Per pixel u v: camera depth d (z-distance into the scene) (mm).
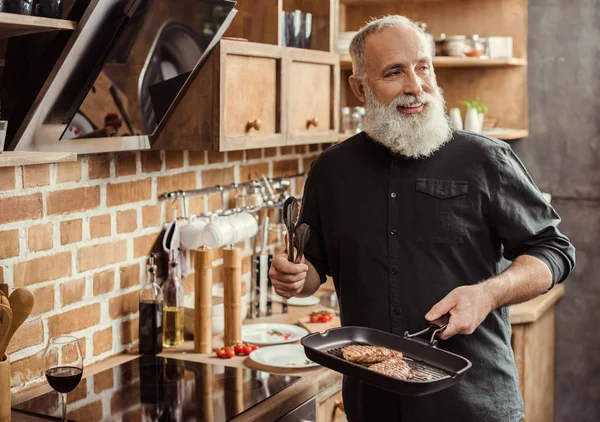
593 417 3693
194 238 2758
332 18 3031
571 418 3742
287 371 2340
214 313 2672
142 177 2602
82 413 1996
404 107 1980
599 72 3551
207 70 2404
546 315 3555
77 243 2352
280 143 2734
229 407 2035
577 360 3705
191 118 2445
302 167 3596
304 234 1927
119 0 1867
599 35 3531
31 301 1897
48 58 1881
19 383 2172
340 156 2146
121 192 2514
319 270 2209
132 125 2279
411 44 1982
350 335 1905
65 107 2002
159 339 2521
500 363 1986
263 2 2684
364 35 2068
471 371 1952
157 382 2236
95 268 2430
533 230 1971
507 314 2059
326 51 3045
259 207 3061
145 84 2193
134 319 2609
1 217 2090
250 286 3119
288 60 2730
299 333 2727
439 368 1742
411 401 1955
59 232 2283
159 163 2672
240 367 2381
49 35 1877
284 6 3102
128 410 2018
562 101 3629
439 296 1974
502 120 3734
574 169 3635
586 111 3590
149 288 2520
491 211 1996
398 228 2020
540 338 3455
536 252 1921
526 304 3311
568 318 3705
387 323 2004
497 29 3678
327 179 2146
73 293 2350
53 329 2283
